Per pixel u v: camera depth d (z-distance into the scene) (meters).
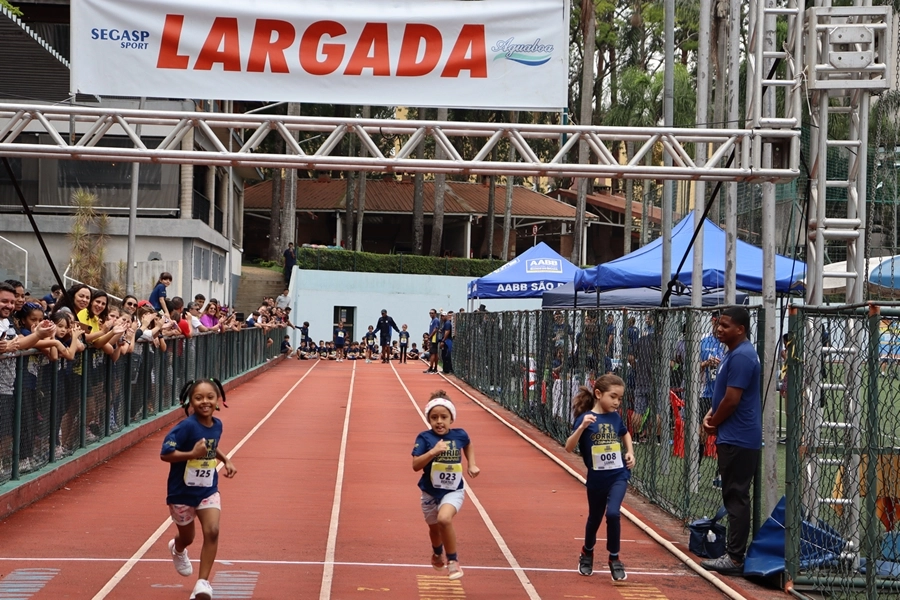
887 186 14.87
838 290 16.22
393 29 10.09
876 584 6.82
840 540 7.75
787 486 7.73
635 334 12.84
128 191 32.84
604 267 16.91
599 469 8.03
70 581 7.43
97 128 9.79
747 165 9.86
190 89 9.99
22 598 6.96
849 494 7.88
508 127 10.15
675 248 16.44
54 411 11.45
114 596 7.07
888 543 7.73
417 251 54.91
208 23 9.99
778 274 15.95
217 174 42.09
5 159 9.80
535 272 24.73
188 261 33.09
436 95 10.12
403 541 9.09
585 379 14.82
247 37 10.02
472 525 10.04
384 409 21.55
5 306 10.18
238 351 27.61
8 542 8.62
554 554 8.86
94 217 31.47
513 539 9.41
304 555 8.48
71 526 9.32
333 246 56.72
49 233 31.48
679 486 10.56
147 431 15.72
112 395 14.10
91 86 9.90
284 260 50.00
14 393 10.13
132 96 9.95
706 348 11.03
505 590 7.62
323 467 13.38
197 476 6.87
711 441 11.02
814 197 9.60
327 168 10.02
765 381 9.09
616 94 47.72
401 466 13.57
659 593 7.67
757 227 20.61
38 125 30.06
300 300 48.94
